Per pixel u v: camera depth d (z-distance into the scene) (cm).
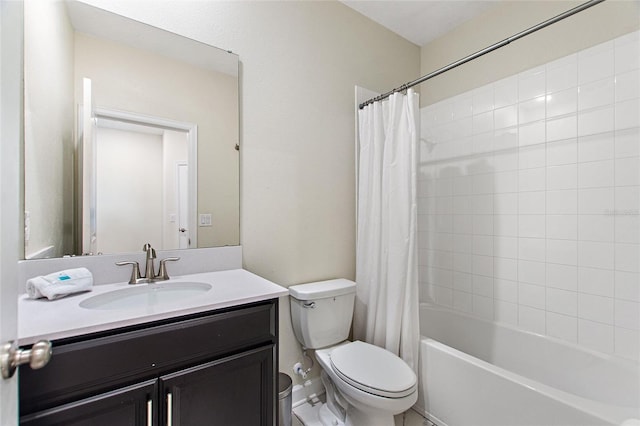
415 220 162
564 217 164
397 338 163
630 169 142
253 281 125
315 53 183
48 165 111
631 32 142
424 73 243
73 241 117
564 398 112
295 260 174
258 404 105
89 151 121
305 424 156
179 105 140
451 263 220
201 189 145
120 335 80
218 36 149
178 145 140
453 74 221
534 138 176
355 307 191
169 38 137
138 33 131
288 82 171
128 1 128
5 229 49
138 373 82
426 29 224
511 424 125
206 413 93
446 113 225
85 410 74
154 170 135
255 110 160
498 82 194
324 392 182
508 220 188
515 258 184
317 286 170
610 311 148
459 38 219
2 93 47
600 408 106
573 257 160
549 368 161
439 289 228
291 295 165
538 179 174
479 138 204
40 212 109
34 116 107
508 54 190
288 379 150
